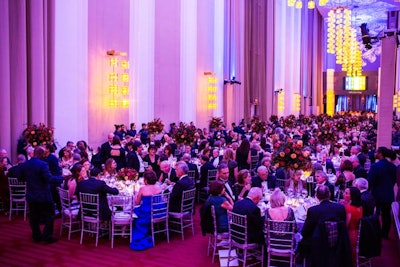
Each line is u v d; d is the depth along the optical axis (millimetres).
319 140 13031
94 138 13609
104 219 6555
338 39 24656
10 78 9852
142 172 9484
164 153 10016
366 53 45000
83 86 12633
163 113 18031
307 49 43344
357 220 5312
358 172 8430
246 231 5523
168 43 18250
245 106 27719
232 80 24078
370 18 41750
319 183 7078
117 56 14672
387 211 7168
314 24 44625
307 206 6344
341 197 7344
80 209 6805
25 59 10086
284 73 35562
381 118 10859
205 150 10734
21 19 9984
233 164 8648
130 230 6715
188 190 7152
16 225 7695
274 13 32688
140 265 5934
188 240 7078
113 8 14484
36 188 6598
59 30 11547
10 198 8055
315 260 4676
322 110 47031
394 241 7129
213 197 6258
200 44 21281
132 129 14422
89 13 13289
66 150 9570
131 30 15469
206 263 6051
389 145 10812
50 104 11023
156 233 7363
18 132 9984
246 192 6891
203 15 21531
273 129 20859
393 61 10781
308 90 43812
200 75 21281
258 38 29734
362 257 5633
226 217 6191
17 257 6152
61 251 6426
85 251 6441
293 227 5309
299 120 27641
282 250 5395
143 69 16156
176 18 18703
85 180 6699
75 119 12141
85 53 12742
